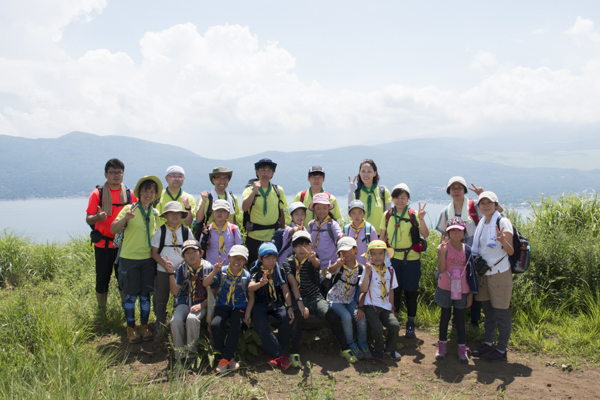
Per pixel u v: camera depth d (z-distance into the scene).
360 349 4.29
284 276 4.44
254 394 3.40
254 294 4.29
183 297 4.30
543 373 3.87
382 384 3.66
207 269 4.33
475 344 4.63
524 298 5.36
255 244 5.38
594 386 3.56
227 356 3.89
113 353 4.11
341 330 4.25
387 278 4.38
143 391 3.15
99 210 4.70
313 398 3.28
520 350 4.42
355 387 3.60
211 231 4.73
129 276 4.44
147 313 4.54
